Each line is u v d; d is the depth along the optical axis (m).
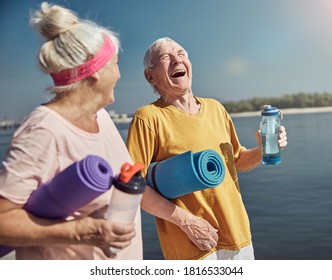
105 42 1.59
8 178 1.47
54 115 1.56
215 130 2.44
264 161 2.45
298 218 8.62
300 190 10.62
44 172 1.52
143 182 1.58
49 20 1.54
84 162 1.50
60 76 1.55
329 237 7.51
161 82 2.39
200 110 2.45
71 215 1.57
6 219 1.46
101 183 1.50
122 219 1.56
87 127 1.67
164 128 2.34
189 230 2.26
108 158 1.72
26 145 1.50
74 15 1.60
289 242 7.40
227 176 2.41
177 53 2.39
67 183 1.48
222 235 2.36
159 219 2.46
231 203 2.39
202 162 2.16
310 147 16.08
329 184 10.98
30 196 1.52
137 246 1.86
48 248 1.63
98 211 1.61
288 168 13.01
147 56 2.44
